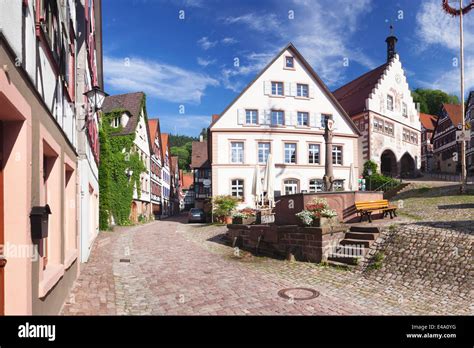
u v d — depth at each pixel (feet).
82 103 35.73
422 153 224.94
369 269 29.78
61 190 20.72
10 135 13.05
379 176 109.70
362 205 43.01
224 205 84.84
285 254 37.58
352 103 135.03
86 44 41.37
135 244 50.67
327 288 25.85
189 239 56.65
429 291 24.30
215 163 95.76
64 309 19.95
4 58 10.66
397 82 135.13
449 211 47.50
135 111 103.55
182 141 369.71
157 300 22.56
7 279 12.79
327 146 56.70
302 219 35.42
